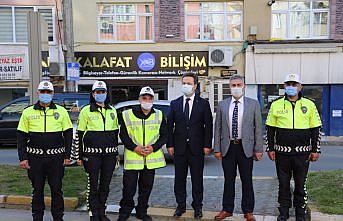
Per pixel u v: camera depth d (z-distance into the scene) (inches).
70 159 234.2
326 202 250.5
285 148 224.7
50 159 225.6
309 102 225.8
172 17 715.4
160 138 241.0
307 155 225.3
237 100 235.6
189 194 290.5
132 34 725.3
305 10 717.3
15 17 714.8
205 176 358.0
